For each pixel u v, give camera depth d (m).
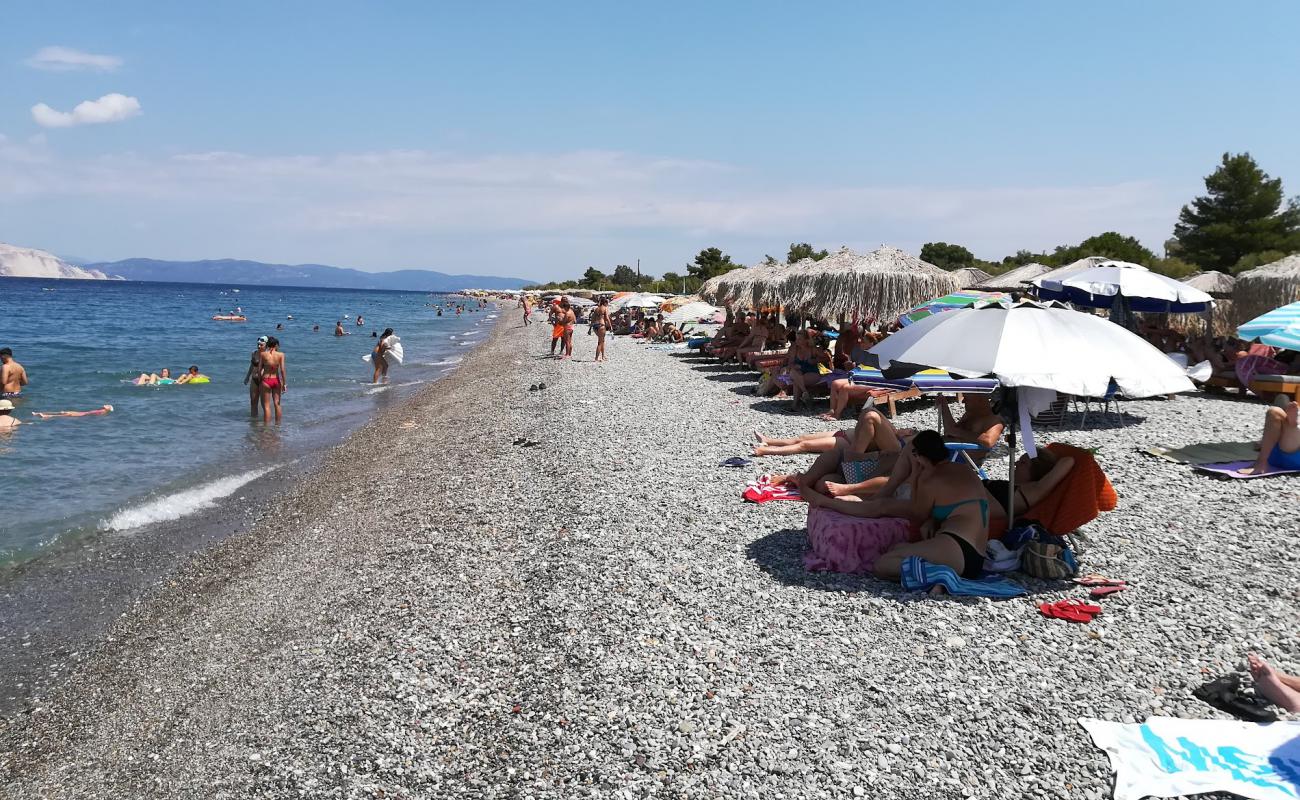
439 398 18.94
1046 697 4.15
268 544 8.48
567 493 8.52
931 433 5.64
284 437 14.44
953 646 4.70
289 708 4.86
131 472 11.68
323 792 3.93
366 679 5.04
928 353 5.14
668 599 5.59
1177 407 12.55
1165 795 3.34
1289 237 49.84
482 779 3.86
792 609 5.30
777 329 21.12
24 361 26.84
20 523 9.21
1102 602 5.25
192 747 4.66
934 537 5.57
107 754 4.75
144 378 20.83
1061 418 10.82
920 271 14.38
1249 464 8.31
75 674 5.80
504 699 4.55
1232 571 5.68
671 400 14.94
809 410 13.08
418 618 5.88
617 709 4.28
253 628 6.30
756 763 3.73
